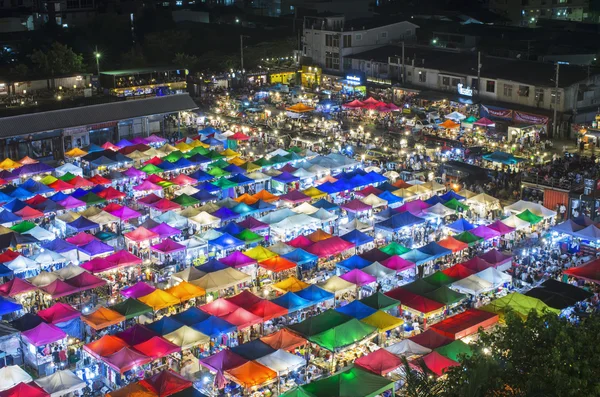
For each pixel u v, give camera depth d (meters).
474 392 30.30
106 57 157.88
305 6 169.50
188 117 114.88
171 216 68.69
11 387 41.22
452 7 174.88
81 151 90.81
